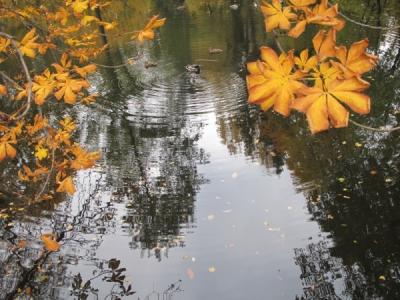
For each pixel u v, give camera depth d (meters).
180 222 5.17
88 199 5.71
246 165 6.37
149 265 4.47
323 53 0.68
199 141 7.39
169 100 9.56
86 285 4.21
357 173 5.66
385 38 11.05
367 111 0.61
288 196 5.46
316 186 5.57
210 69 11.71
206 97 9.52
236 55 12.80
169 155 6.95
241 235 4.85
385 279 3.90
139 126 8.20
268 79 0.69
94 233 5.00
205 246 4.72
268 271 4.27
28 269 4.43
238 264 4.41
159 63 12.68
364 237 4.52
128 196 5.80
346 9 14.51
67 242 4.86
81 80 1.42
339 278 4.04
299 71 0.68
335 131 6.88
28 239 4.88
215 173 6.25
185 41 15.20
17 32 13.41
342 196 5.26
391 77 8.52
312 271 4.16
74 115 8.73
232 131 7.66
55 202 5.64
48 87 1.41
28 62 12.44
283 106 0.68
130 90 10.31
